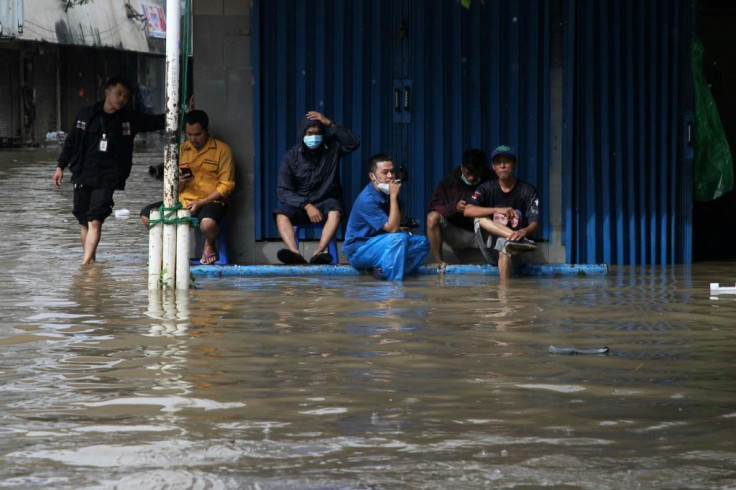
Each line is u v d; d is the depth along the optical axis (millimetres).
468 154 19797
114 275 18969
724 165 21656
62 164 21312
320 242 20141
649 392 10000
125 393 9922
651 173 21297
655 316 14438
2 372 10820
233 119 20984
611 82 21172
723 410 9328
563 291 17047
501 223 19188
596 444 8273
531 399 9719
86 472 7605
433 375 10703
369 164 21047
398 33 20953
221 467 7711
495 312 14758
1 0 60844
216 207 20391
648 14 21172
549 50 20953
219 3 20844
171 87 17109
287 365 11156
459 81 20984
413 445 8242
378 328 13406
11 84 65688
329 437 8469
